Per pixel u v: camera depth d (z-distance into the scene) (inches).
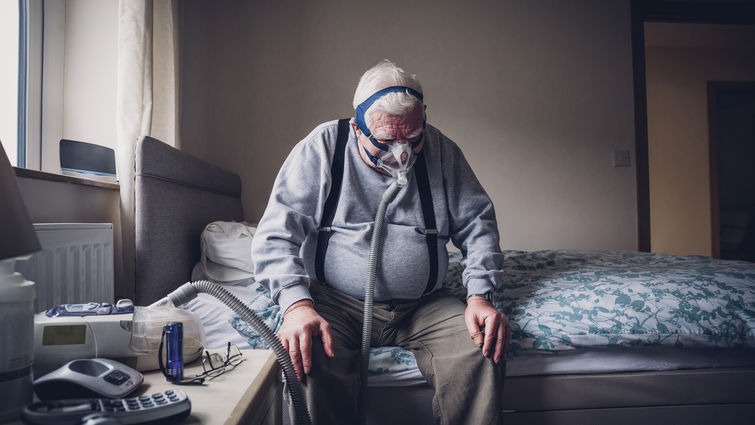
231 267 64.5
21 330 19.9
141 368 26.8
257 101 107.0
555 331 44.3
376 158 41.9
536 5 115.0
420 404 42.2
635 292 47.8
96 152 60.4
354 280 43.8
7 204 17.4
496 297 50.6
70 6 68.8
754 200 207.3
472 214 49.0
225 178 91.4
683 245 190.2
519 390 43.4
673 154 190.2
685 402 44.2
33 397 21.3
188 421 20.2
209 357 28.1
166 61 80.1
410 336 44.2
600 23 116.6
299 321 36.1
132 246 60.8
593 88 116.1
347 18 109.7
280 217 42.8
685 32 171.9
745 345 44.4
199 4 105.3
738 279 49.8
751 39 179.2
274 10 107.9
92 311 27.7
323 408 35.7
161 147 60.7
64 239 42.2
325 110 108.5
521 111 114.3
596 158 116.0
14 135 60.1
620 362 44.6
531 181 114.6
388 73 42.5
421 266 44.6
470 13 113.3
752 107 207.0
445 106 112.7
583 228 115.6
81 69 69.2
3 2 59.2
